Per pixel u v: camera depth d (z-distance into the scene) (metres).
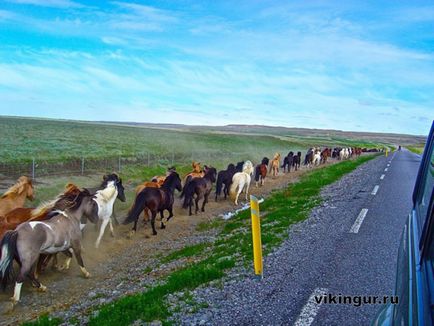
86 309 7.20
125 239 14.20
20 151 31.16
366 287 6.41
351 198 15.70
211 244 11.48
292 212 13.67
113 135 60.59
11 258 8.40
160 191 15.12
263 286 6.58
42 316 7.11
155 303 6.12
